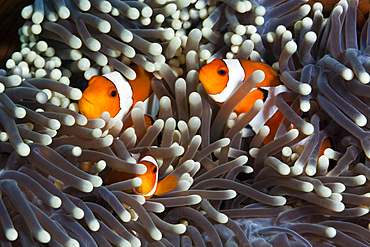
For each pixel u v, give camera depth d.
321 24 0.45
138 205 0.38
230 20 0.45
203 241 0.39
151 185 0.39
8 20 0.45
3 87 0.38
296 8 0.46
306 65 0.44
